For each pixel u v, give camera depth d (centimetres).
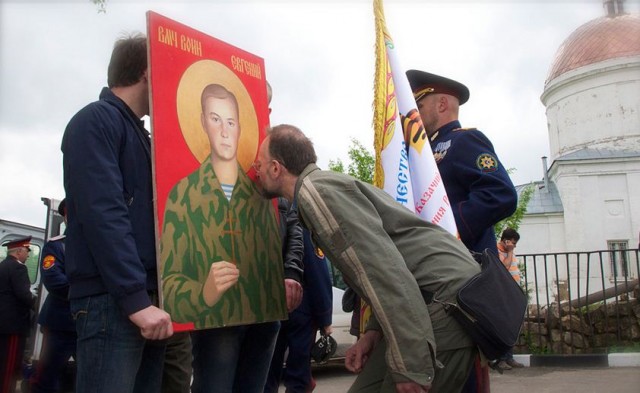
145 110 242
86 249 208
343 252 213
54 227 731
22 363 633
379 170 266
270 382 404
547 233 2678
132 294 199
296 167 246
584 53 2820
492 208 280
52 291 539
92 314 206
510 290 231
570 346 768
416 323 205
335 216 215
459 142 299
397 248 230
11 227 981
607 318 768
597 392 530
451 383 224
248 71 276
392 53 282
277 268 275
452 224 271
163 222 215
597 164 2617
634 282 802
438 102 317
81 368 207
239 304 245
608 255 2283
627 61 2656
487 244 293
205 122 242
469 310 217
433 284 225
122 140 219
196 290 224
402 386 204
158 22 225
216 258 236
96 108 213
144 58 233
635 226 2547
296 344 404
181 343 301
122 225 203
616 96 2692
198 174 234
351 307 319
